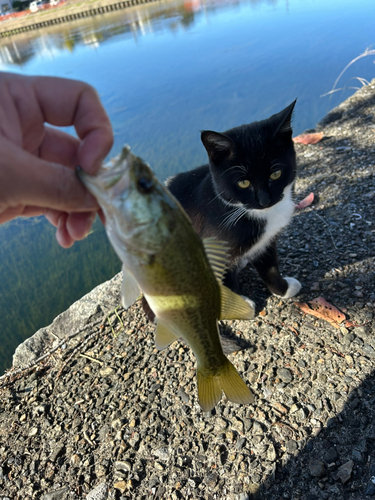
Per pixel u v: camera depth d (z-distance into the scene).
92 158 0.25
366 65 1.10
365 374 0.38
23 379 0.47
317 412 0.36
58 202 0.23
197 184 0.50
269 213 0.46
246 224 0.45
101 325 0.51
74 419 0.41
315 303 0.46
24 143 0.27
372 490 0.30
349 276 0.48
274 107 1.01
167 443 0.37
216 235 0.46
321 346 0.41
